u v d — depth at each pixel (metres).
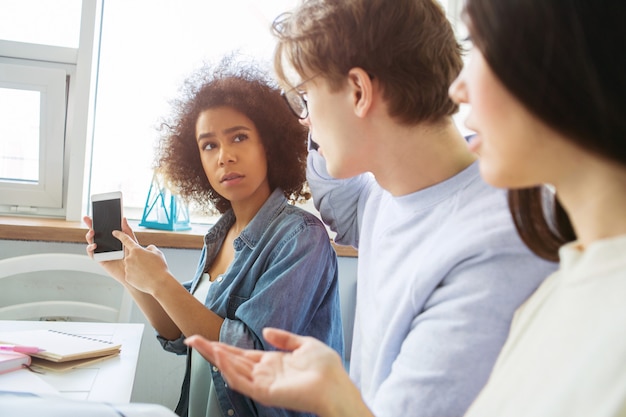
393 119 0.67
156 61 1.92
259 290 0.99
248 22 1.95
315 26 0.68
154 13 1.90
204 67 1.24
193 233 1.75
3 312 1.43
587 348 0.32
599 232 0.35
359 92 0.67
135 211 1.97
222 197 1.31
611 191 0.34
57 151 1.83
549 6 0.32
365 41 0.65
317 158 0.98
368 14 0.66
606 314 0.32
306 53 0.69
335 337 1.07
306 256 0.99
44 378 0.85
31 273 1.69
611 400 0.30
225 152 1.08
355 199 1.00
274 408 0.96
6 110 1.79
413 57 0.65
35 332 1.04
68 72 1.82
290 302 0.95
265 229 1.07
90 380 0.86
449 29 0.69
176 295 1.00
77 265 1.49
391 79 0.65
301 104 0.84
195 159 1.26
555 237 0.49
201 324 0.98
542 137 0.35
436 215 0.66
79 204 1.83
